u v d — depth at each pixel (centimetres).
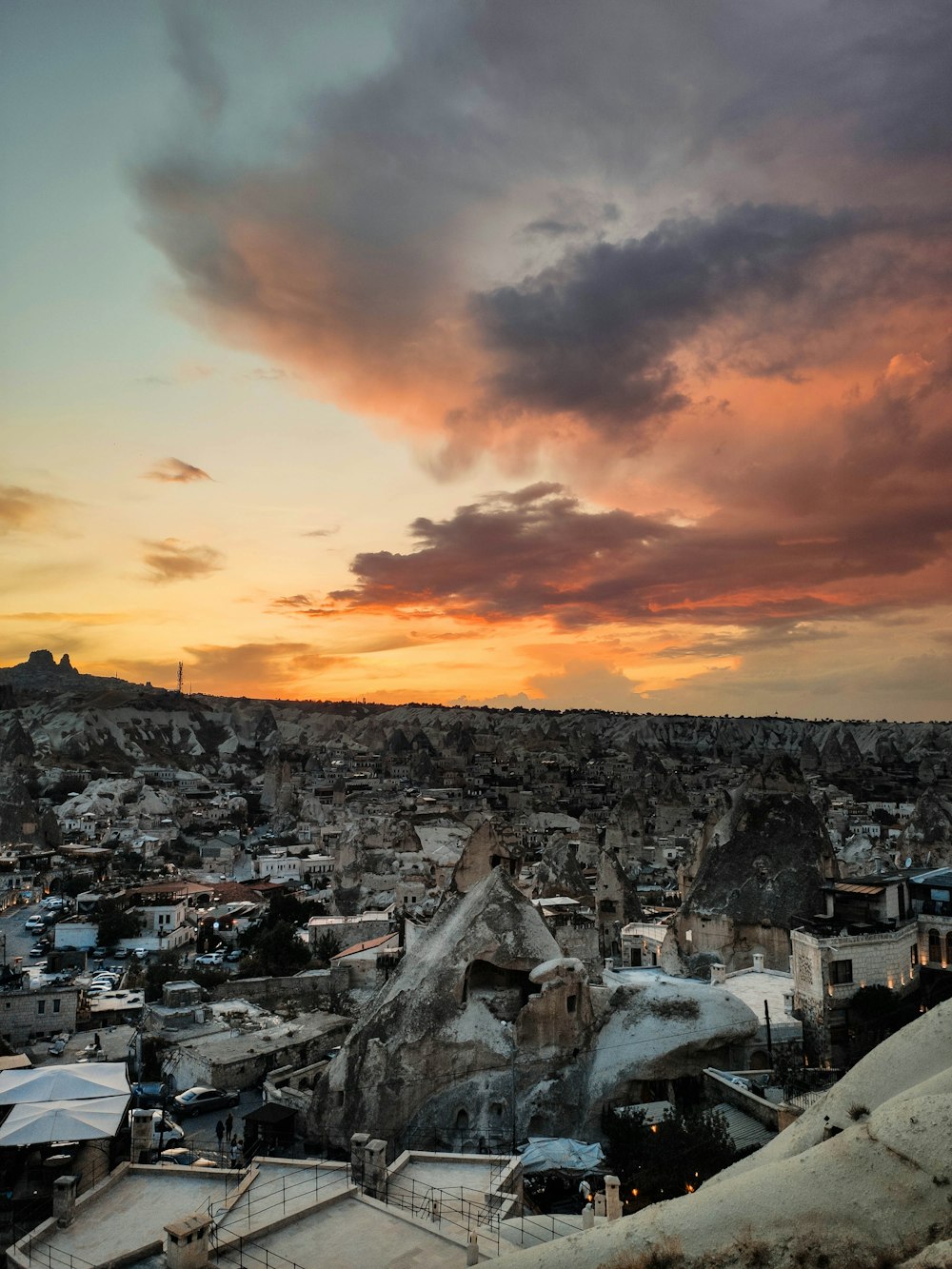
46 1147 4931
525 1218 3947
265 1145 5650
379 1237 3616
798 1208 2900
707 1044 6053
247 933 13525
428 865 17262
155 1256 3431
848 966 6612
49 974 10969
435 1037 5741
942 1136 2906
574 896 12475
